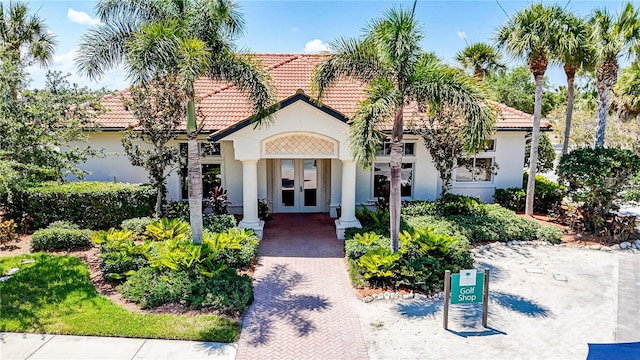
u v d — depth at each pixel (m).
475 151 12.25
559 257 14.51
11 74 12.78
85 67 13.09
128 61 11.70
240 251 13.51
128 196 16.27
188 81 11.48
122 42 13.10
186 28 12.91
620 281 12.45
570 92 20.98
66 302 10.20
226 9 13.04
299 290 11.77
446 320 9.65
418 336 9.35
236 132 15.59
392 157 12.59
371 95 11.66
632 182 15.77
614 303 11.02
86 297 10.48
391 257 11.99
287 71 22.28
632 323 9.97
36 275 11.55
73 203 15.94
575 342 9.12
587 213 16.86
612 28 18.38
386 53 11.82
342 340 9.18
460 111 11.80
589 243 15.88
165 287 10.70
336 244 15.89
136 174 18.84
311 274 12.96
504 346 8.95
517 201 19.52
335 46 12.47
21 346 8.48
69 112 14.75
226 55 13.44
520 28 17.05
